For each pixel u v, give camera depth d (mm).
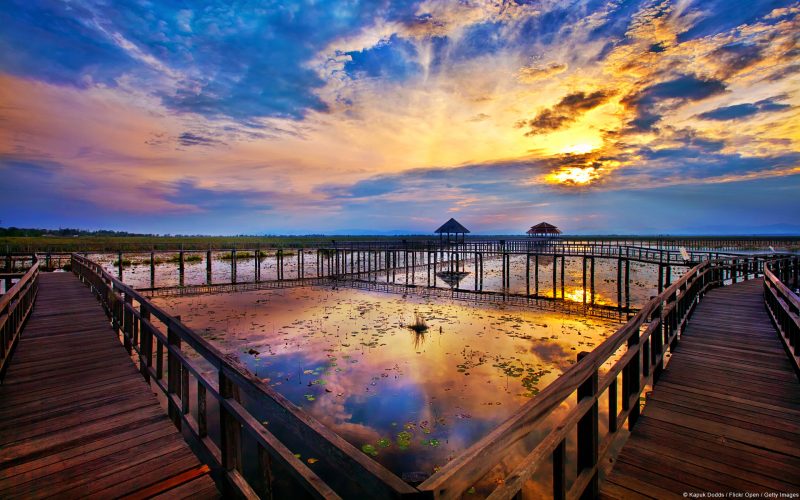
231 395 2447
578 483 2273
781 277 14727
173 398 3812
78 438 3318
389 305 17688
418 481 4852
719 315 7898
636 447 3264
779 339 6191
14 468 2855
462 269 37781
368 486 1146
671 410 3926
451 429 6109
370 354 9875
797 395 4211
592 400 2391
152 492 2555
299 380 8062
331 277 27641
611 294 21594
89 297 10570
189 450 3143
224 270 36219
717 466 2971
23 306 7203
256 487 4645
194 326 13117
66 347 6066
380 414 6590
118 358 5555
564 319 14508
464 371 8586
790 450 3162
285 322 13875
